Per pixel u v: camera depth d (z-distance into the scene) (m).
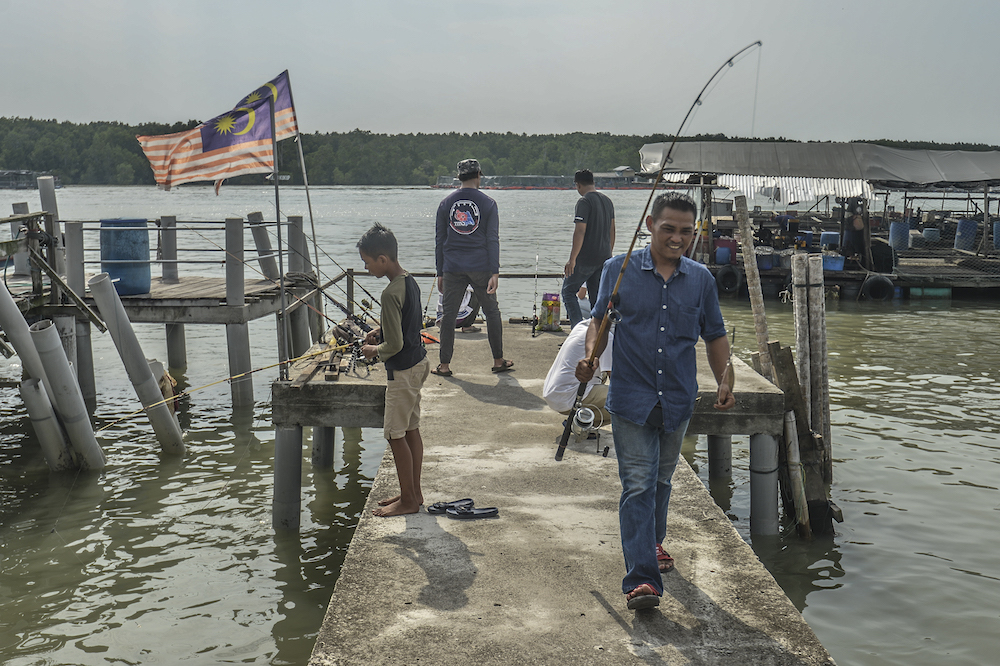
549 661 3.21
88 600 5.68
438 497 4.89
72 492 7.74
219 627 5.32
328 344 7.70
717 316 3.58
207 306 10.67
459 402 6.85
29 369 8.27
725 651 3.28
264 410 10.55
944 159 25.67
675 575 3.91
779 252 23.25
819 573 6.10
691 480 5.18
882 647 5.09
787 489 6.89
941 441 9.18
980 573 6.10
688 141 26.66
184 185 7.64
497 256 7.53
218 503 7.48
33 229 10.33
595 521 4.56
